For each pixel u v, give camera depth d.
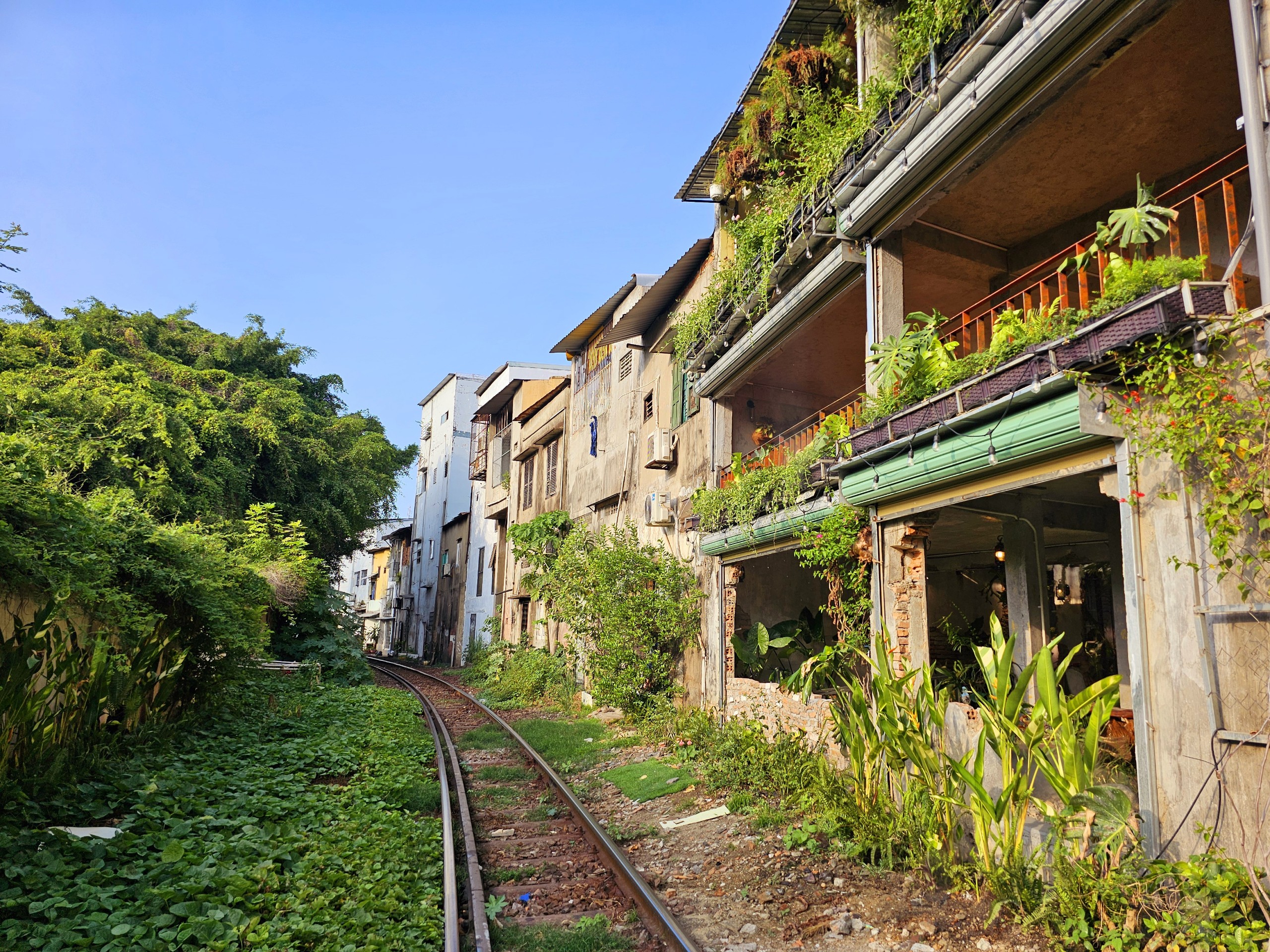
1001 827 5.46
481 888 5.82
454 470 40.91
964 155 6.80
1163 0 5.18
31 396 14.91
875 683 6.76
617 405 19.23
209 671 11.13
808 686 8.41
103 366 17.67
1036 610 8.33
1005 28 6.14
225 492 19.45
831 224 8.77
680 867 6.69
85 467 14.30
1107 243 5.44
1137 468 4.88
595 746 12.55
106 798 6.78
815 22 10.21
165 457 16.50
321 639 20.80
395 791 8.56
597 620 16.41
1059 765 5.05
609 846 6.82
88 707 7.54
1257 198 4.24
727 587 12.38
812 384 13.96
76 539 7.51
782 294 10.27
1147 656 4.74
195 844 5.92
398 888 5.41
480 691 22.14
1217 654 4.35
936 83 6.75
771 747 9.16
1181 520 4.59
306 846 6.25
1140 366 4.70
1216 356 4.32
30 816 5.86
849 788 7.34
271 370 26.12
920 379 7.03
